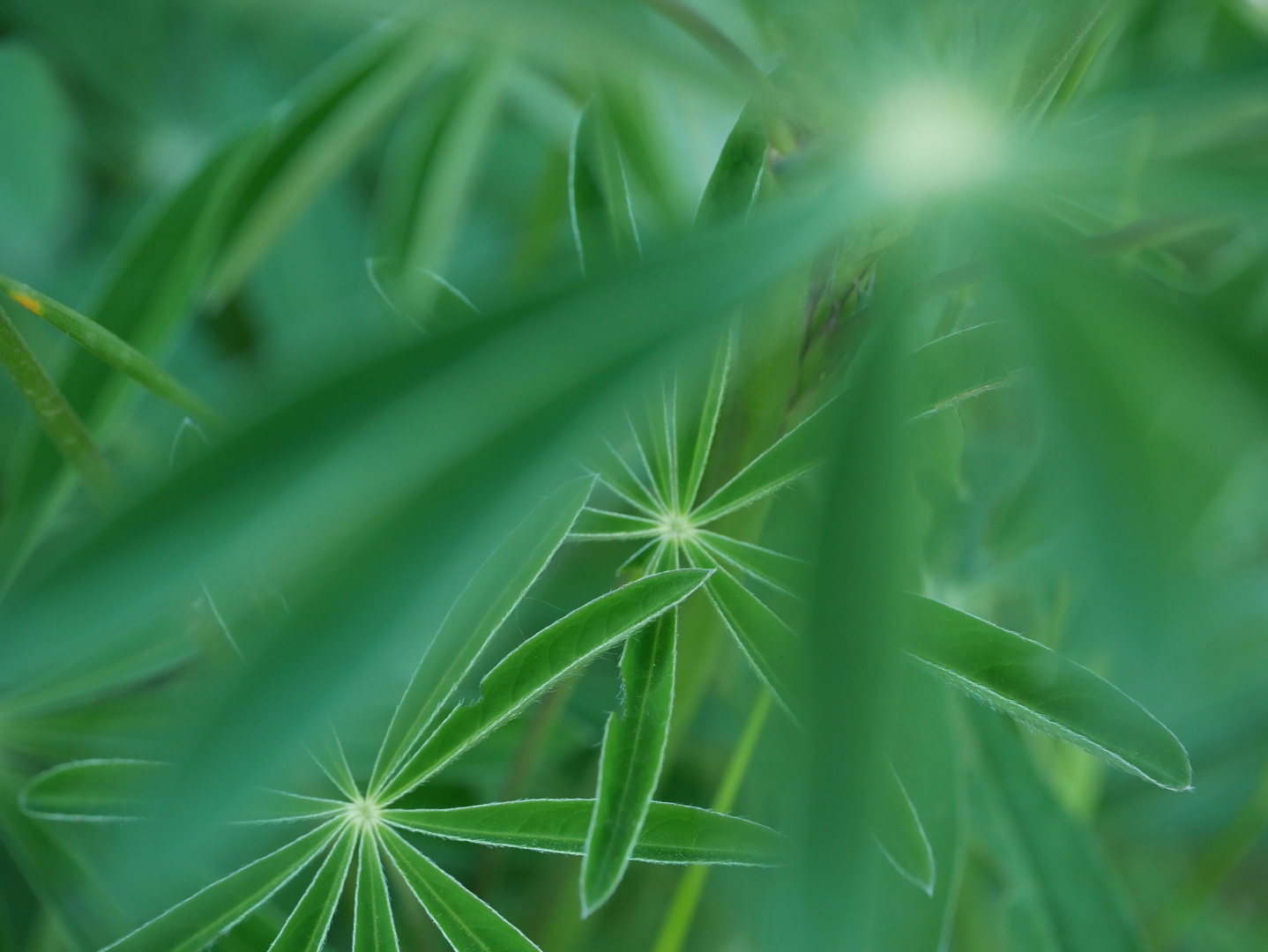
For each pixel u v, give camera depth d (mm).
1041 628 297
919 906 245
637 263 163
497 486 150
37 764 262
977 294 223
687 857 203
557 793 314
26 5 510
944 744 246
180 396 228
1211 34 266
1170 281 272
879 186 180
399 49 340
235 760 141
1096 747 193
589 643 198
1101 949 273
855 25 189
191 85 533
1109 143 194
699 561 211
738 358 222
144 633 247
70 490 271
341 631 145
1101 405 156
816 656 151
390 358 153
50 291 450
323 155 333
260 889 207
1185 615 334
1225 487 285
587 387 154
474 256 503
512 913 313
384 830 209
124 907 251
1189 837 399
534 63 358
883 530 154
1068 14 196
